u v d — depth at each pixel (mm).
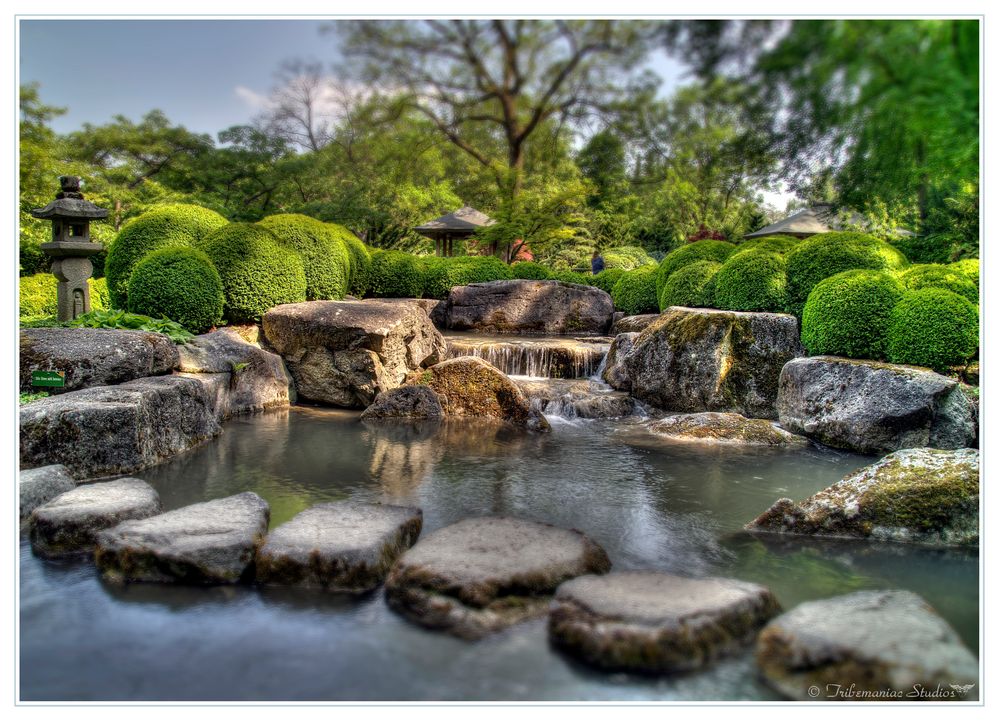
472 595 2691
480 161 13609
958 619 2816
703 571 3293
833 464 5367
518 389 7094
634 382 7758
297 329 7391
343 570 2982
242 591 2961
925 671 2199
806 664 2301
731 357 7191
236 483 4555
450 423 6859
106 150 18047
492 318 11664
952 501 3719
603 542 3664
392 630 2637
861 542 3711
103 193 15867
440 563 2895
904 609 2602
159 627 2646
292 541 3143
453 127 10648
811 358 6273
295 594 2938
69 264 6762
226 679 2312
